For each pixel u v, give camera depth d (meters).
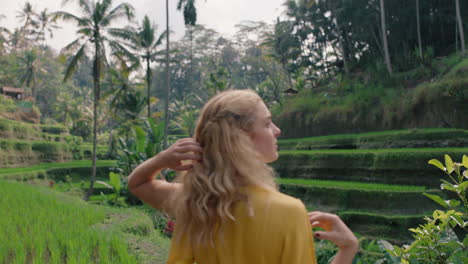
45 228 6.25
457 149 19.80
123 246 5.16
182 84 73.56
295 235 0.85
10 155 35.66
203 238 0.93
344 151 24.08
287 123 36.38
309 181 22.81
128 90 36.62
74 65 26.62
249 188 0.92
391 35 37.38
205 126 0.98
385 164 21.02
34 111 46.94
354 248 1.00
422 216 15.83
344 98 33.91
